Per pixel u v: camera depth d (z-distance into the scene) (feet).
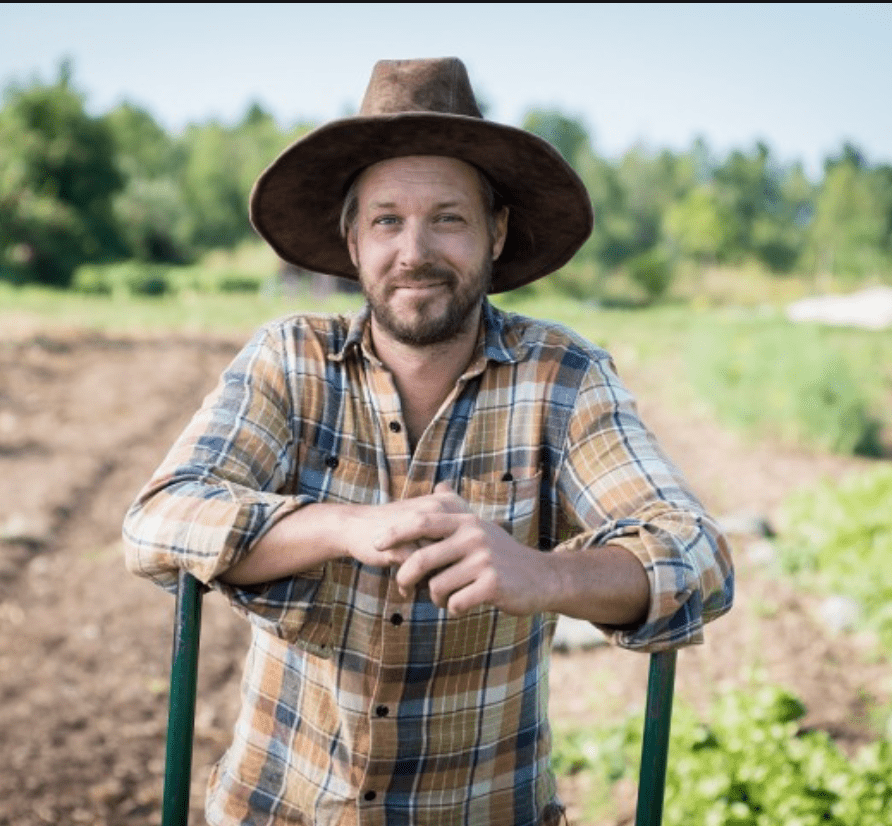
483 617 5.75
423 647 5.74
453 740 5.95
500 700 5.98
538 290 167.32
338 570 5.70
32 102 154.81
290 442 5.90
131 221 203.31
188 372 50.08
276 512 4.99
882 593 19.25
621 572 4.84
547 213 6.34
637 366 55.88
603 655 17.75
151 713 16.29
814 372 36.86
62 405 39.63
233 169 269.03
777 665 17.16
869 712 15.58
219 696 16.79
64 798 13.55
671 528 5.10
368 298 5.84
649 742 5.22
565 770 13.78
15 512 25.41
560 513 6.00
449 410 5.85
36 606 20.21
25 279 146.10
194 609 5.22
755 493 29.58
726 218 275.39
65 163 155.63
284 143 272.31
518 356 5.91
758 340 39.83
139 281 135.44
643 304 179.63
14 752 14.60
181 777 5.32
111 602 20.48
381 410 5.87
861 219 293.02
